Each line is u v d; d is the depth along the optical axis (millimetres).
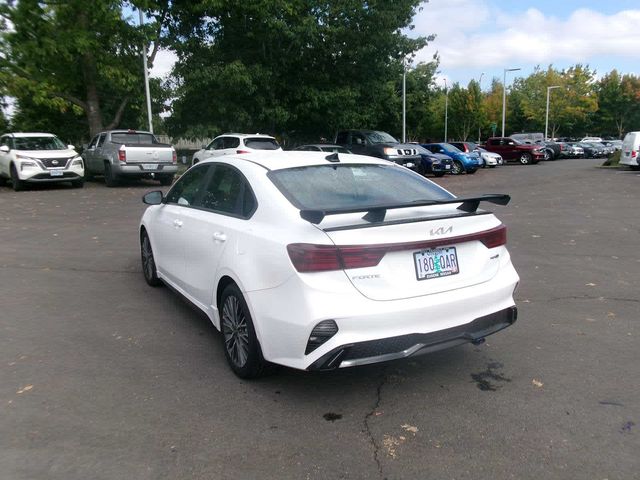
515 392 3779
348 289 3311
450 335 3586
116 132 18906
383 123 39000
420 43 26469
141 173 18172
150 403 3629
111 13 20422
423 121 47469
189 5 23719
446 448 3098
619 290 6141
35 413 3484
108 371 4121
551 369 4141
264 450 3086
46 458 2994
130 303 5762
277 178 4062
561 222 10930
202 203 4809
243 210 4102
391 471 2887
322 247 3283
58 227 10484
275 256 3475
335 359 3273
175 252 5156
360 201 4031
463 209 3984
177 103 25438
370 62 26250
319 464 2951
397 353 3414
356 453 3055
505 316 3965
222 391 3809
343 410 3545
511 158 36625
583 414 3467
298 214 3619
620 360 4281
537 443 3141
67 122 30656
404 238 3432
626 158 26344
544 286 6328
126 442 3162
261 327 3602
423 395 3750
